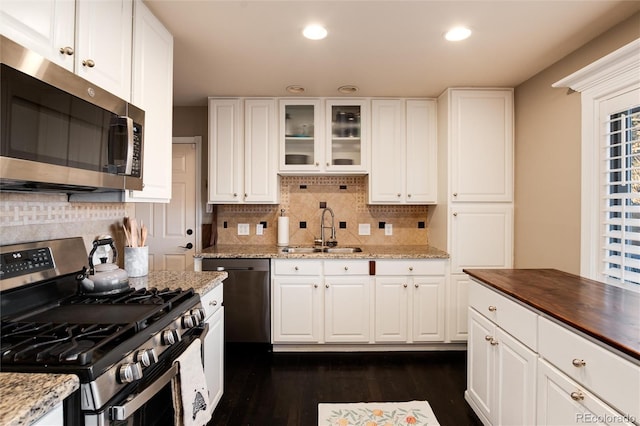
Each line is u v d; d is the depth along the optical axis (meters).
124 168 1.40
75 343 0.95
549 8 1.74
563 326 1.27
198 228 3.45
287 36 2.02
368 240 3.48
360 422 1.98
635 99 1.78
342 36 2.03
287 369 2.65
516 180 2.88
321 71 2.54
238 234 3.47
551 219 2.44
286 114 3.16
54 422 0.77
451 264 2.90
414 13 1.78
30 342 0.97
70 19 1.22
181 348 1.35
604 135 1.97
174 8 1.73
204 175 3.45
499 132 2.89
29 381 0.77
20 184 1.16
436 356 2.88
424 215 3.49
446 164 2.93
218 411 2.10
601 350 1.09
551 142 2.44
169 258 3.46
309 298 2.89
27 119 0.98
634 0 1.66
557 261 2.38
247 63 2.40
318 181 3.48
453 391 2.32
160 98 1.86
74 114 1.17
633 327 1.14
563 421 1.25
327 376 2.54
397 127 3.15
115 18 1.48
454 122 2.88
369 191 3.17
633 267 1.79
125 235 1.98
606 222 1.96
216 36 2.02
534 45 2.14
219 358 2.01
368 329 2.91
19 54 0.95
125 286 1.56
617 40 1.90
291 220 3.47
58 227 1.54
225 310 2.89
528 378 1.47
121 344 1.00
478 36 2.03
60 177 1.10
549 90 2.46
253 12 1.77
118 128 1.39
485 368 1.86
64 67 1.19
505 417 1.66
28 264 1.32
